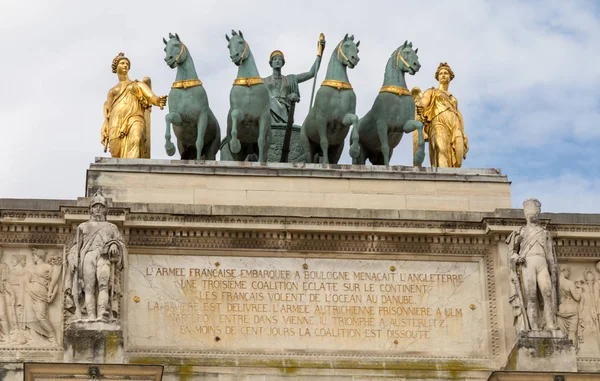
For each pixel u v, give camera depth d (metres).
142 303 58.22
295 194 61.31
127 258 58.34
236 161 62.38
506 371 55.47
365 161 66.56
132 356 57.28
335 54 65.50
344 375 57.81
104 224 57.31
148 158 63.09
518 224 60.03
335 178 61.75
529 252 58.50
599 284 60.66
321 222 59.50
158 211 58.97
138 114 64.69
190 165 61.28
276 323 58.47
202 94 64.50
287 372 57.59
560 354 57.03
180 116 64.31
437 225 60.00
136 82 65.44
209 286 58.69
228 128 66.12
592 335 60.06
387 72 65.44
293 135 70.62
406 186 62.03
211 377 57.19
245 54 65.00
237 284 58.84
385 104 64.69
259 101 64.44
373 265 59.69
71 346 55.19
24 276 58.34
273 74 75.19
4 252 58.72
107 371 54.19
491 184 62.44
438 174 62.38
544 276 58.09
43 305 58.03
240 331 58.25
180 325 58.06
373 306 59.12
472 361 58.59
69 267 56.75
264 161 64.50
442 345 58.88
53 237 58.94
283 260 59.38
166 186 60.84
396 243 59.94
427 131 66.56
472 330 59.19
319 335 58.53
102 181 60.62
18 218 58.56
